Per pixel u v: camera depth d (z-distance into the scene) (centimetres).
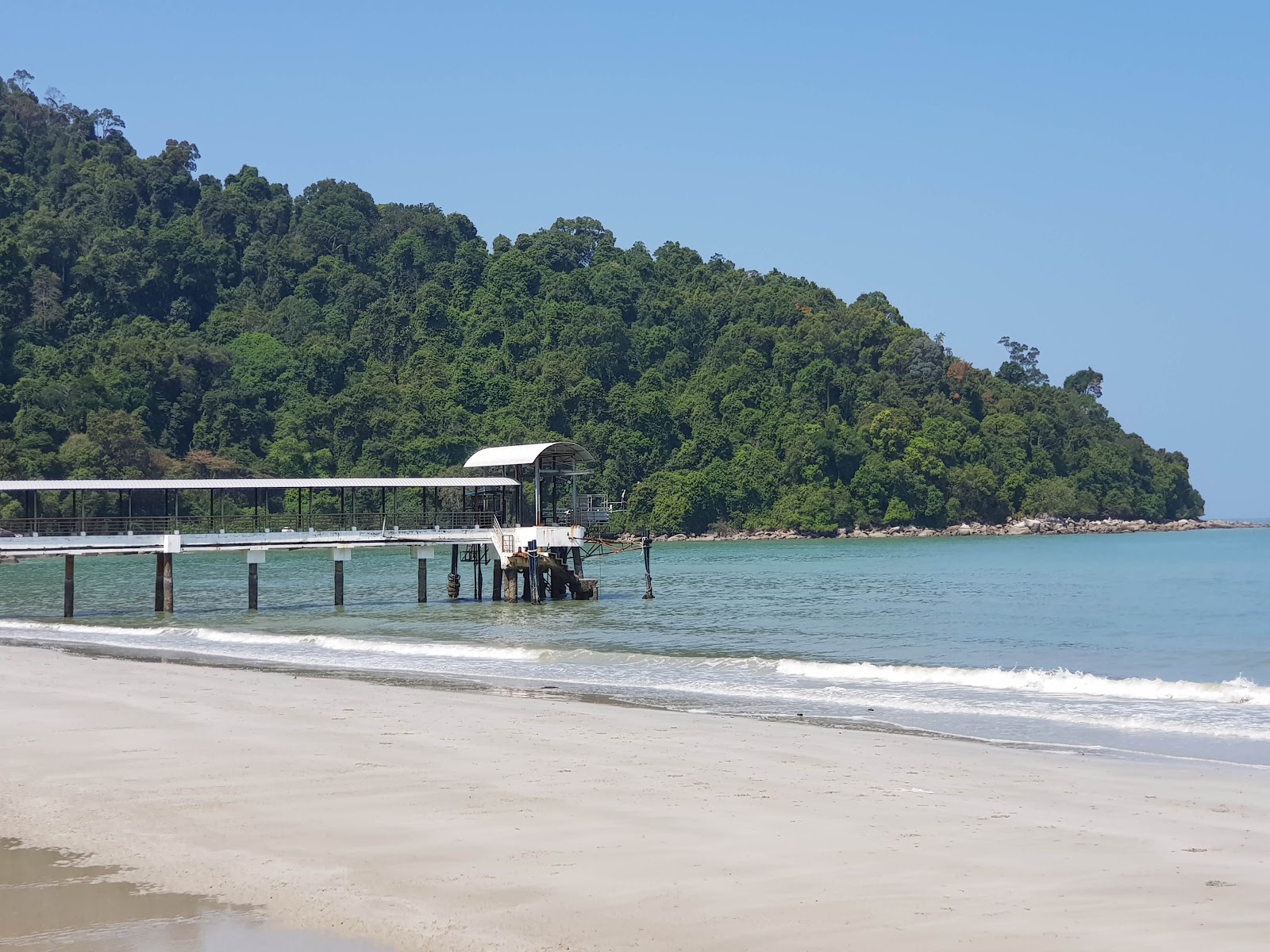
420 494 15150
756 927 1461
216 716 3002
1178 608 7462
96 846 1805
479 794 2139
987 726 2991
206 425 19588
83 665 4144
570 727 2867
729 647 5216
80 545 6656
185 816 1989
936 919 1484
